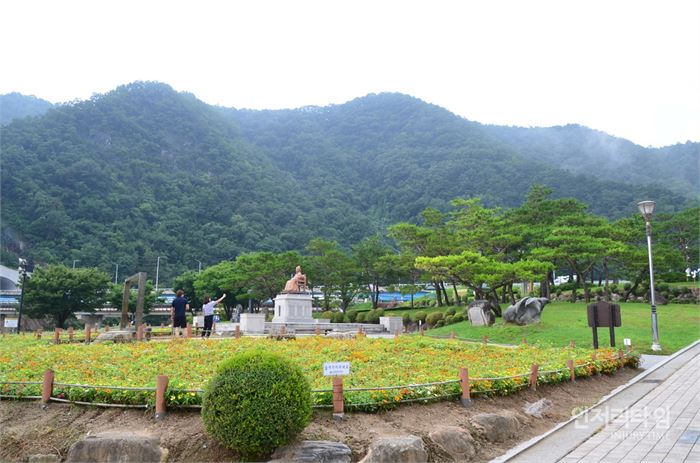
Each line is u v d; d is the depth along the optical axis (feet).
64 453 29.99
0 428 32.22
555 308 141.90
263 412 26.81
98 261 328.90
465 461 29.91
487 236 157.17
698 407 43.04
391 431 30.60
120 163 468.75
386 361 52.90
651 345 86.58
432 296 256.11
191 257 371.15
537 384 45.57
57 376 41.75
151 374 43.68
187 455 28.22
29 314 197.57
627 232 161.38
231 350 58.54
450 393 36.99
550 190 195.72
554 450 31.53
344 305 206.80
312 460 26.84
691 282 191.42
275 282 192.24
